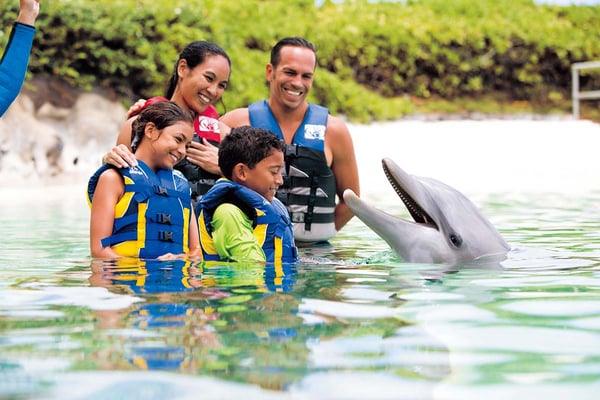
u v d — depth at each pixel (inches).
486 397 71.4
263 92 639.1
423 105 838.5
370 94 776.3
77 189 443.5
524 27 903.1
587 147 663.1
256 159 169.3
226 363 80.6
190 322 99.2
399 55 836.0
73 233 229.3
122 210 166.7
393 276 141.7
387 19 871.1
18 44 190.2
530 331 96.3
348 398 70.7
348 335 93.2
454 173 524.1
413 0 964.0
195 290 123.3
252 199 167.0
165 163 173.3
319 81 714.8
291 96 224.8
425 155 611.2
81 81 530.0
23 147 475.5
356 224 273.0
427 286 130.2
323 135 225.6
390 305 112.1
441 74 860.6
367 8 906.7
